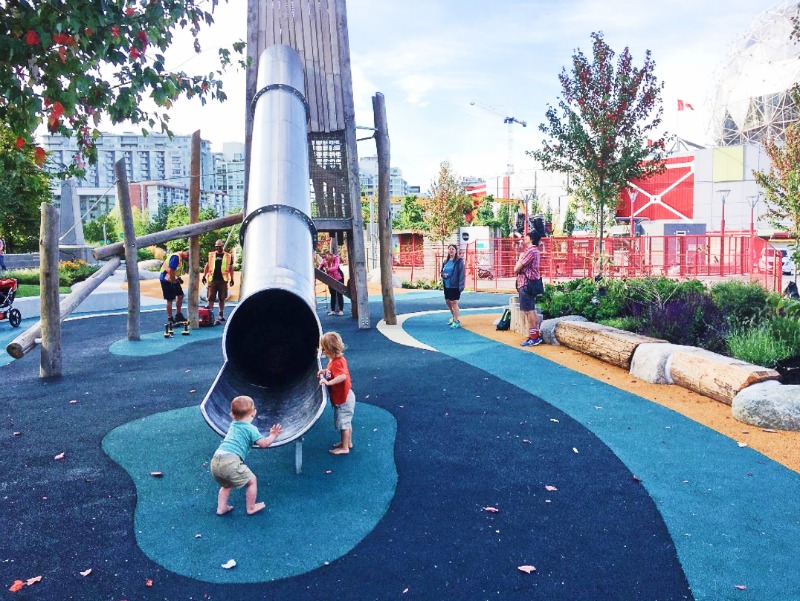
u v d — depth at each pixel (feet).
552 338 36.06
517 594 11.46
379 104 45.70
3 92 21.26
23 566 12.64
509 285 95.66
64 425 22.25
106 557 12.95
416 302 66.74
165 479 17.12
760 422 20.51
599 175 54.80
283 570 12.37
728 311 34.71
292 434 16.25
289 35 44.55
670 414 22.16
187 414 23.43
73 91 20.59
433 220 173.37
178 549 13.24
